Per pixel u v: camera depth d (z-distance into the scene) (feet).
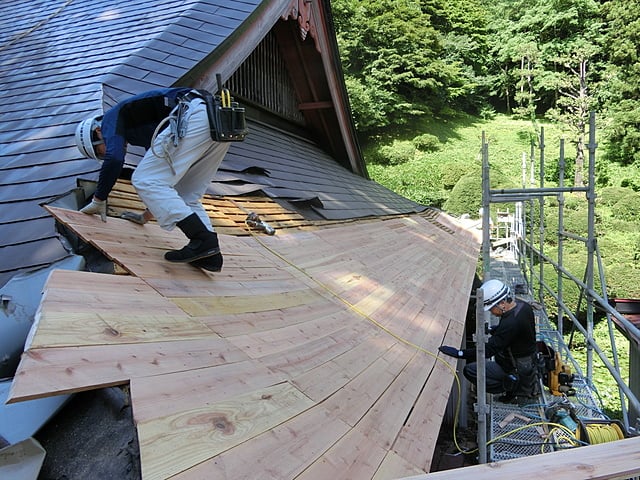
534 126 99.09
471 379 14.94
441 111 101.60
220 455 5.16
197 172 9.22
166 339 6.59
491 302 13.91
